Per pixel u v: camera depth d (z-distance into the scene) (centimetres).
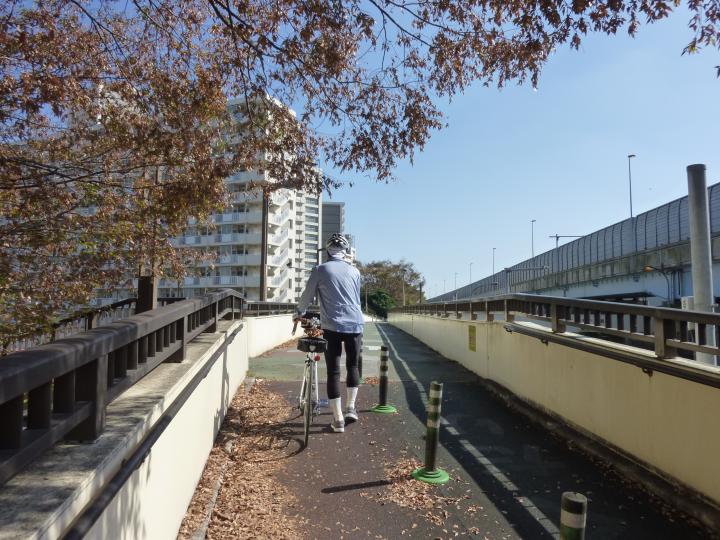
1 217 633
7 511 159
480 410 749
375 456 550
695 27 454
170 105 593
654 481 438
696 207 594
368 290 11356
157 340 370
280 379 1012
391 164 693
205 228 895
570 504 264
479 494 448
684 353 596
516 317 835
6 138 629
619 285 3828
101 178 664
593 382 554
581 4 463
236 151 652
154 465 294
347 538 376
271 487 468
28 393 187
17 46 509
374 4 583
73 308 741
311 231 8425
